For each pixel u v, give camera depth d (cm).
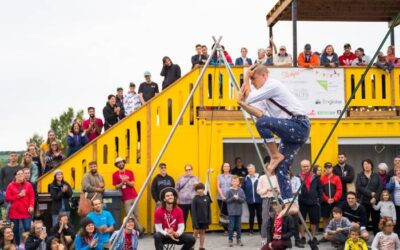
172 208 1217
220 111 1705
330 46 1739
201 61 1728
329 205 1549
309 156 1923
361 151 1952
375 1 1811
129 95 1800
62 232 1286
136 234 1181
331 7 1853
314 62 1741
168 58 1775
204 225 1403
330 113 1720
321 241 1520
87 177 1498
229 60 1734
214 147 1695
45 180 1638
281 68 1714
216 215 1670
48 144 1708
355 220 1455
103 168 1680
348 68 1731
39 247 1248
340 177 1577
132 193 1593
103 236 1178
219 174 1644
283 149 698
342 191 1562
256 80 686
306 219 1670
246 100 677
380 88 1739
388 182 1543
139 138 1728
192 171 1688
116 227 1527
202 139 1700
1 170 1493
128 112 1791
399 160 1494
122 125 1695
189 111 1712
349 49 1798
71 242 1283
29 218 1403
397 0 1803
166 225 1207
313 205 1498
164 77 1789
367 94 1731
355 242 1305
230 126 1702
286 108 673
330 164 1554
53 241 1236
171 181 1602
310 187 1500
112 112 1788
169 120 1733
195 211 1401
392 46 1850
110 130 1691
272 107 682
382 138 1734
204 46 1748
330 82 1723
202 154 1697
